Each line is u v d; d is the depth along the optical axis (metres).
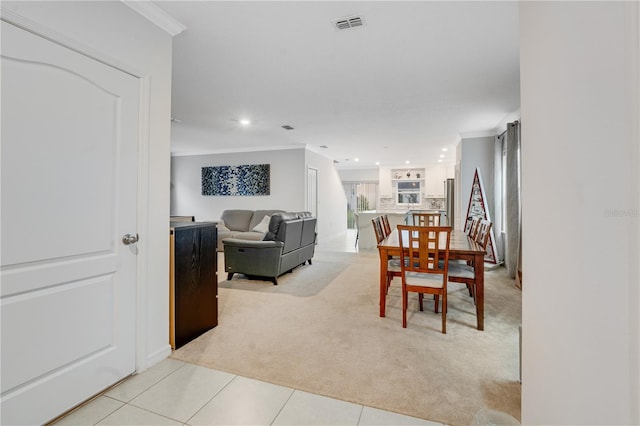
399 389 1.74
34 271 1.40
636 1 0.55
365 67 2.89
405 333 2.47
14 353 1.34
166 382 1.79
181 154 7.92
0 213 1.29
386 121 4.77
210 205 7.70
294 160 6.96
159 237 2.02
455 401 1.63
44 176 1.43
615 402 0.64
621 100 0.60
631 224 0.58
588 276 0.73
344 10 2.03
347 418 1.51
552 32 0.90
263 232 6.32
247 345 2.27
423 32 2.29
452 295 3.49
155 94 1.99
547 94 0.94
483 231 3.04
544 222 0.98
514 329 2.55
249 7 1.98
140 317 1.89
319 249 7.05
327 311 2.97
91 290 1.64
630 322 0.59
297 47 2.53
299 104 3.97
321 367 1.96
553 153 0.91
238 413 1.54
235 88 3.42
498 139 5.02
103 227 1.69
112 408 1.57
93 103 1.63
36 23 1.38
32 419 1.40
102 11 1.67
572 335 0.81
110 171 1.72
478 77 3.11
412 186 10.34
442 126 5.04
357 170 11.45
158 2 1.91
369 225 6.72
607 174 0.65
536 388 1.05
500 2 1.94
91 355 1.64
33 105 1.39
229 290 3.70
